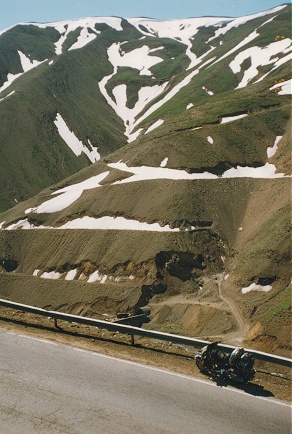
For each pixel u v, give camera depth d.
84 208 71.81
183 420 10.38
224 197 66.06
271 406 11.14
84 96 151.38
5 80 156.12
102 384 12.04
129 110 152.62
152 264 58.47
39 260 68.56
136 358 13.92
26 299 62.31
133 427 10.09
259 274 50.22
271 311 40.09
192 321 48.62
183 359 14.12
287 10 177.88
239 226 63.34
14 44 176.62
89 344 15.00
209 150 73.00
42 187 108.00
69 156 120.69
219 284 55.53
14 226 76.44
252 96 90.94
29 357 13.68
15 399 11.20
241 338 40.94
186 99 129.75
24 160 112.12
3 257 71.06
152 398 11.36
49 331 16.17
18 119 122.06
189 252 59.81
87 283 59.81
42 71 149.50
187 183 67.00
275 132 77.00
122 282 59.19
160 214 64.19
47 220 75.19
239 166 71.25
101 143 130.38
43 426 10.09
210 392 11.78
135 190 69.62
